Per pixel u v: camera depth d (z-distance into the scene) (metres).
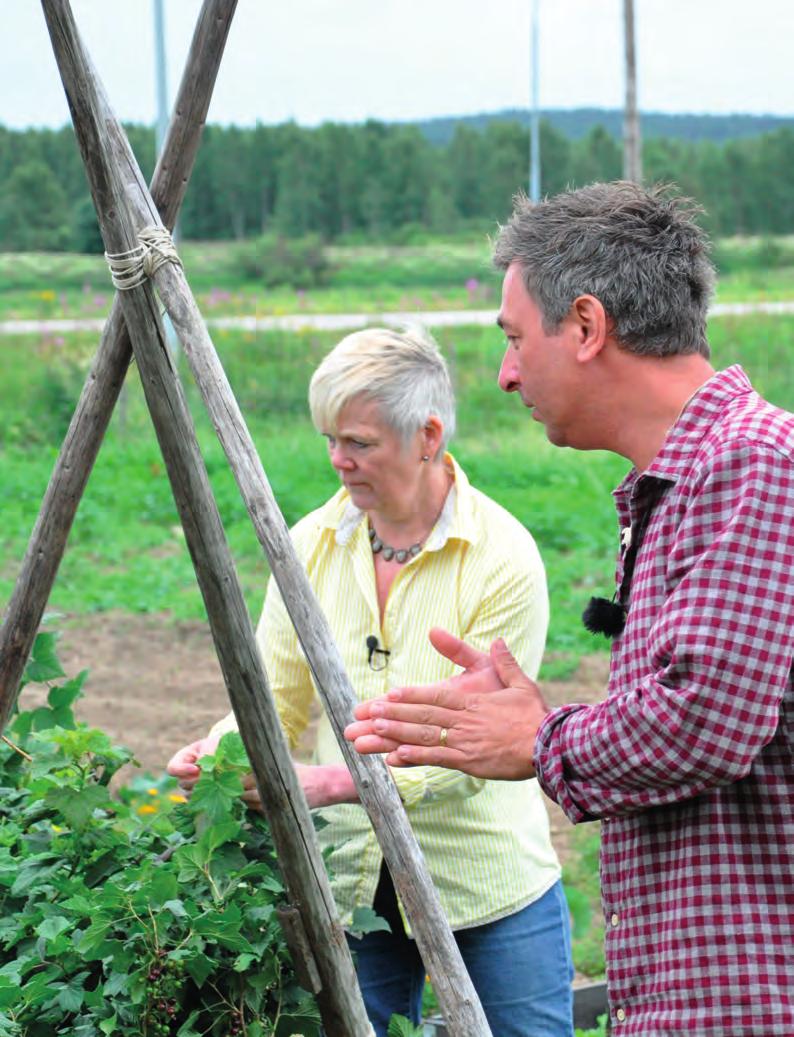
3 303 30.38
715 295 2.13
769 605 1.84
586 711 2.01
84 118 2.20
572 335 2.07
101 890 2.41
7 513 11.11
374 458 2.65
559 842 5.23
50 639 3.05
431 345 2.73
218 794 2.49
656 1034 1.95
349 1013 2.47
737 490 1.89
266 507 2.28
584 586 8.81
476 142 61.12
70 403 14.58
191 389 14.34
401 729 2.08
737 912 1.91
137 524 10.80
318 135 60.12
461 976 2.27
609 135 61.97
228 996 2.48
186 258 46.41
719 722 1.83
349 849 2.81
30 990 2.36
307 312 28.72
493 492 11.30
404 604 2.79
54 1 2.12
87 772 2.66
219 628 2.33
